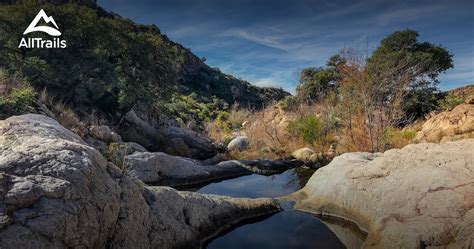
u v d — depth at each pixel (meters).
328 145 16.05
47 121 5.18
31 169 3.50
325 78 28.25
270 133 20.12
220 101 51.94
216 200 6.58
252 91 68.38
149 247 4.48
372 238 5.58
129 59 18.78
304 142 17.23
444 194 5.31
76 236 3.36
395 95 14.27
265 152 16.55
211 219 6.09
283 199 8.27
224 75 72.75
